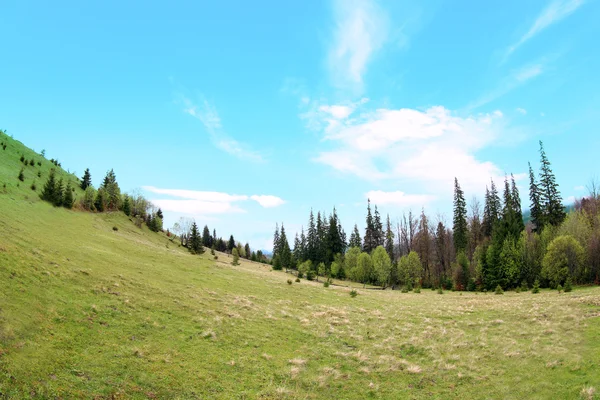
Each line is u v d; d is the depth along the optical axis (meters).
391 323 32.06
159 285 32.34
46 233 39.47
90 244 43.25
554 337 24.11
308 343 25.78
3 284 19.92
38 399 12.95
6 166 80.25
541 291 51.59
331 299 42.66
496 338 26.03
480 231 90.69
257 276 52.41
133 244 55.47
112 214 92.56
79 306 21.80
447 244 89.25
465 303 41.12
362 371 21.48
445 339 27.08
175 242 101.31
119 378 15.98
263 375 19.72
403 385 19.77
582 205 79.88
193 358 20.02
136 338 20.48
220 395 16.91
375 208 112.06
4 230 31.14
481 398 17.58
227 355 21.41
